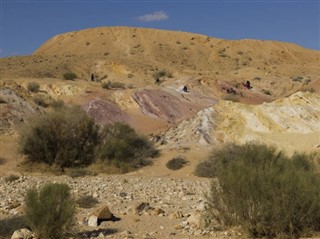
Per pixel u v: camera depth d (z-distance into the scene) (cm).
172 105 4759
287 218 1097
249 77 8694
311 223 1118
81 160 2784
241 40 14312
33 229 1148
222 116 3378
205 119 3353
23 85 4962
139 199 1814
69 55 11806
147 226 1305
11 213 1464
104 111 4334
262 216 1106
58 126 2761
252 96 6212
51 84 5019
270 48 14062
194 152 2952
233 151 2541
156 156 2942
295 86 8012
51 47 14475
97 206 1645
